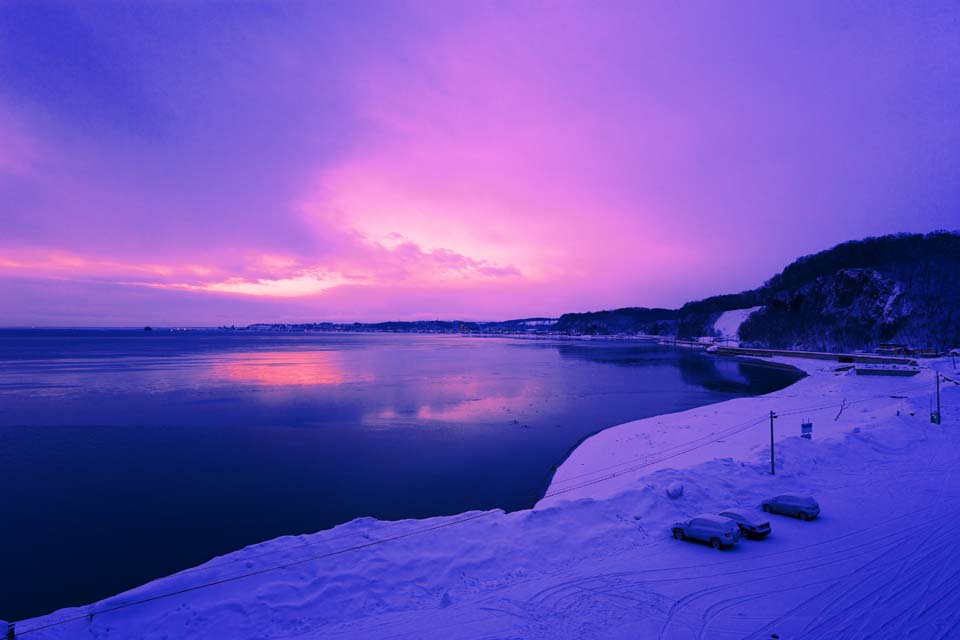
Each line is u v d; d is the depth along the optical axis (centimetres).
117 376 9506
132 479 3594
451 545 1886
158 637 1419
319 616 1503
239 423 5381
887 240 17425
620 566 1741
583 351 19350
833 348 13875
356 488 3403
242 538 2670
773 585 1591
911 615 1405
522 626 1409
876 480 2578
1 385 8138
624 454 3903
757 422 4650
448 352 18488
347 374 10175
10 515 2981
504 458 4078
